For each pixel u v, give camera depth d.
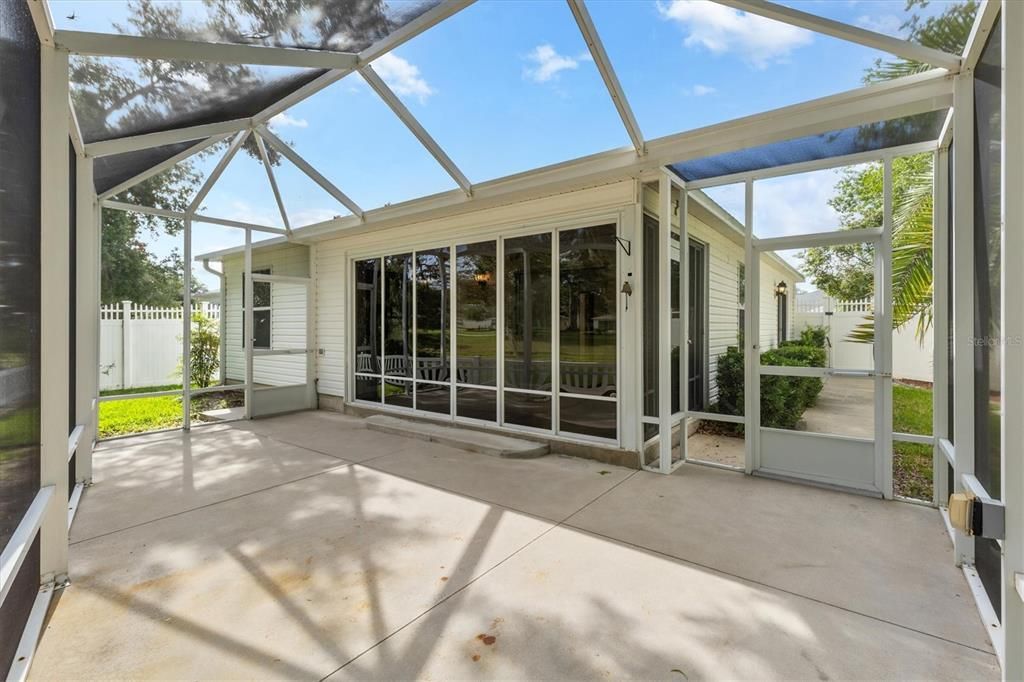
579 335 5.12
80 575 2.66
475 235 5.88
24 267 2.12
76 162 3.82
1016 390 1.29
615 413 4.88
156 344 7.06
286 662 1.99
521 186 4.89
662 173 4.32
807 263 4.26
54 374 2.53
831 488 4.08
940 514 3.51
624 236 4.75
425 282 6.46
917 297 4.21
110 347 6.57
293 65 3.45
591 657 2.02
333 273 7.71
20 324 2.05
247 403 7.06
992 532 1.32
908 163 4.16
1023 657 1.30
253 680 1.89
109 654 2.04
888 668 1.94
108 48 2.65
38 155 2.39
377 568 2.74
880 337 3.88
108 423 6.82
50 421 2.54
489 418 5.86
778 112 3.37
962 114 2.57
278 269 7.70
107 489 4.08
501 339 5.72
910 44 2.57
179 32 2.91
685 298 5.00
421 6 3.12
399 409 6.81
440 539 3.12
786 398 4.32
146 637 2.15
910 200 4.15
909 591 2.50
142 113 3.78
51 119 2.47
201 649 2.07
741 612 2.32
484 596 2.46
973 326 2.54
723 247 5.55
